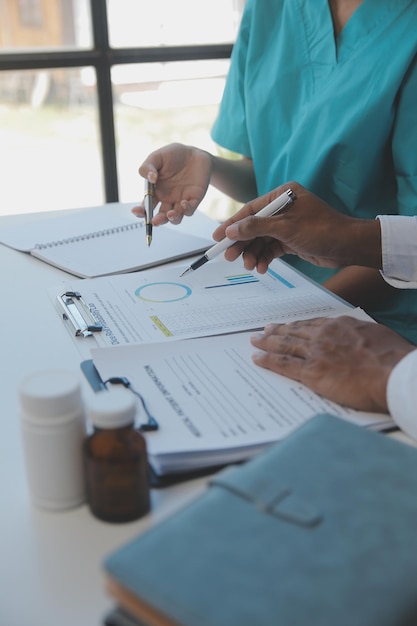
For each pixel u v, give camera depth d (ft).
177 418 2.12
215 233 3.25
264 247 3.37
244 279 3.33
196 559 1.37
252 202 3.23
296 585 1.31
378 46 4.21
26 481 1.98
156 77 7.40
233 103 5.08
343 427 1.83
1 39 7.00
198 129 7.94
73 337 2.78
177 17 7.13
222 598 1.28
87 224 4.11
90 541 1.74
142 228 4.02
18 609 1.55
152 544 1.41
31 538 1.75
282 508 1.50
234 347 2.59
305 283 3.29
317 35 4.47
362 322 2.54
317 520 1.47
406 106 4.07
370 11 4.27
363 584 1.32
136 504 1.79
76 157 7.80
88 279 3.32
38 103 8.05
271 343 2.53
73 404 1.78
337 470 1.65
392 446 1.75
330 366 2.30
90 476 1.78
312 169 4.34
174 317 2.91
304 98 4.59
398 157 4.14
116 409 1.73
